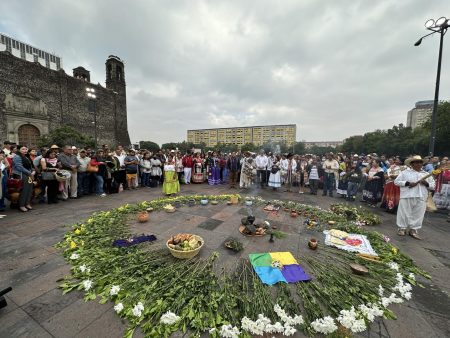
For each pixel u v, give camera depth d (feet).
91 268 8.27
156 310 6.25
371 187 21.75
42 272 8.20
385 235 13.58
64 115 111.34
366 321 6.19
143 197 22.47
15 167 16.30
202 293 7.03
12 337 5.37
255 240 11.62
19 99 93.45
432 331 5.88
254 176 30.27
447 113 71.20
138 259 9.12
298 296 7.18
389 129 141.59
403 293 7.41
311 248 10.68
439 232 14.35
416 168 13.23
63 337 5.41
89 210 17.08
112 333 5.59
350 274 8.59
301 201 22.41
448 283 8.33
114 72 143.74
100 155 23.57
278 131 322.75
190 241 9.91
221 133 361.30
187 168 32.48
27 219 14.57
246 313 6.19
